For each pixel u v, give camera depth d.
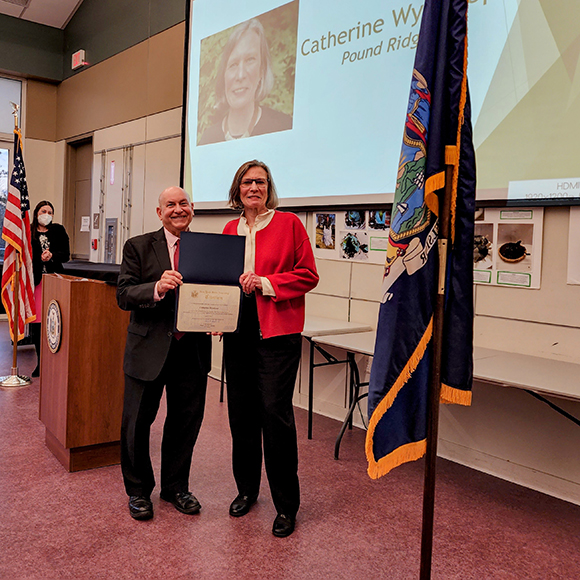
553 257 2.53
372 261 3.35
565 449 2.47
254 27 4.08
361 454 2.96
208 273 1.94
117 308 2.64
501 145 2.60
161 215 2.14
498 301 2.73
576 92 2.36
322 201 3.53
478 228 2.77
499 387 2.71
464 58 1.39
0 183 7.05
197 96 4.69
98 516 2.13
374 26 3.20
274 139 3.89
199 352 2.14
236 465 2.21
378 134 3.18
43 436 3.05
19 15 6.81
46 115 7.34
